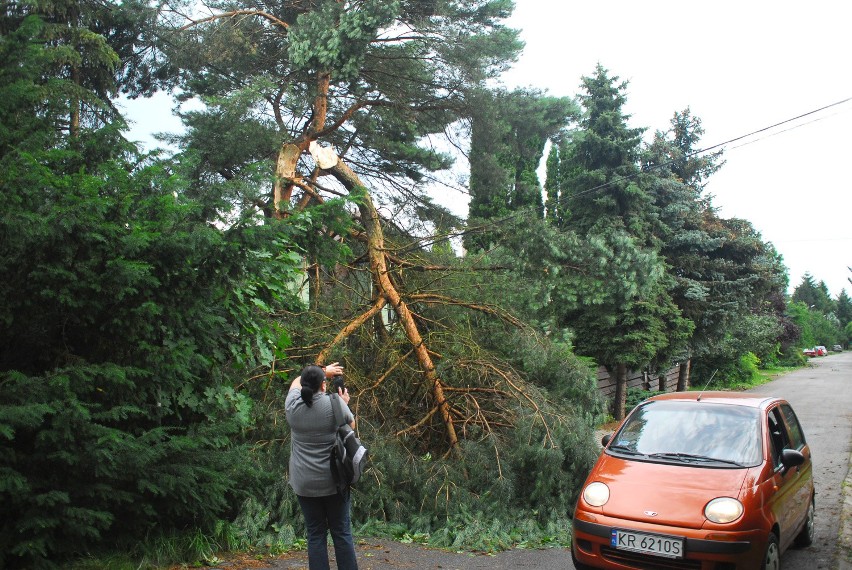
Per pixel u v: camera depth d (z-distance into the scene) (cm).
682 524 539
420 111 1497
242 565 596
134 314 534
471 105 1406
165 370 562
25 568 488
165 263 549
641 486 586
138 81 1409
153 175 589
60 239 489
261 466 722
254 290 685
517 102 1458
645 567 545
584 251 1334
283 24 1332
